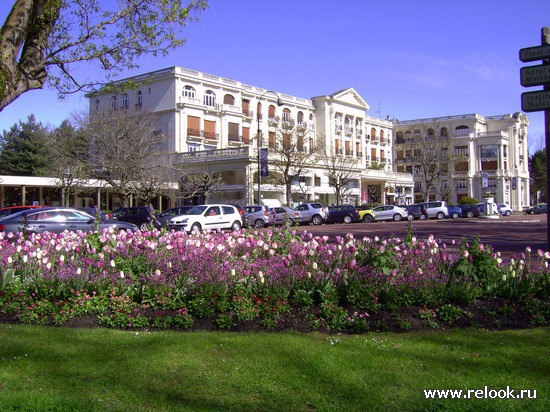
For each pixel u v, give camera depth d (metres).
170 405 3.80
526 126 83.94
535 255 13.86
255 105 55.66
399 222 39.03
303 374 4.37
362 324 5.84
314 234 24.72
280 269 7.00
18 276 7.27
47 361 4.71
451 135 73.06
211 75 50.81
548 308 6.40
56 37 8.67
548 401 3.90
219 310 6.19
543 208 59.62
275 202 46.84
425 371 4.48
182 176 38.66
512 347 5.17
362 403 3.84
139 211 26.19
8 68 5.56
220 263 7.24
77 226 15.97
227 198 46.41
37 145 54.75
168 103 47.56
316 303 6.51
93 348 5.09
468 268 6.87
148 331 5.85
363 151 68.25
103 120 33.25
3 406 3.75
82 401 3.84
